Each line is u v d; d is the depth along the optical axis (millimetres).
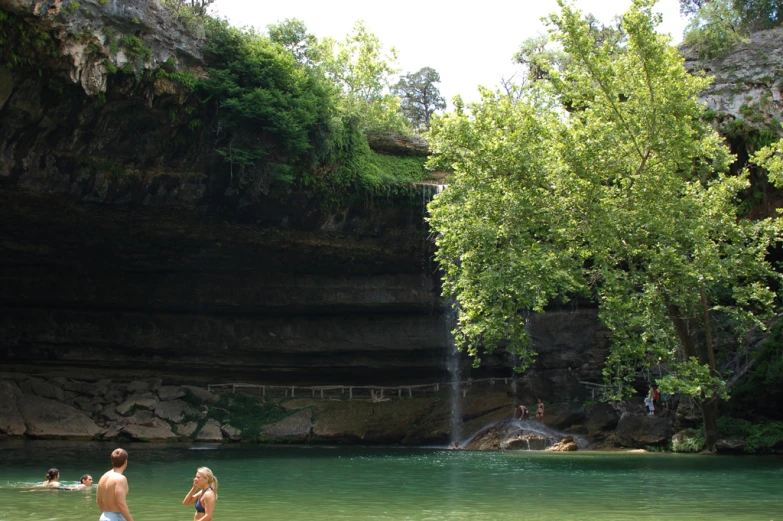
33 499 14039
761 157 23406
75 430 33281
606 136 22250
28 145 25375
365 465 22047
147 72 25125
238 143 28641
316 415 35781
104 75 23781
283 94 28766
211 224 32375
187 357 39031
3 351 36969
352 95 43938
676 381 21188
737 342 29328
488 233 22078
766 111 29969
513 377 38250
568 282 21953
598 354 35656
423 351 39281
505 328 23141
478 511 12547
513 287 21547
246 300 37812
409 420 35062
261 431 34906
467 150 23750
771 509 12773
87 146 26500
